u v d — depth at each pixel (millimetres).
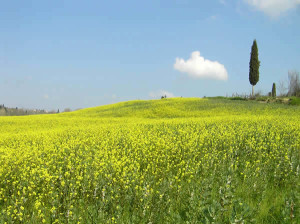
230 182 7785
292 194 7016
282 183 9133
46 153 13625
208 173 10008
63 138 18453
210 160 11016
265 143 13680
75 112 57531
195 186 7918
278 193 8500
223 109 40906
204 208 6410
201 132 18172
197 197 6945
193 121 24906
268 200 8086
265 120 23672
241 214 6082
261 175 9305
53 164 11336
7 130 28391
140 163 11578
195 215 6410
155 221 6656
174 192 7906
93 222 6562
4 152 13750
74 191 8078
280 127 18750
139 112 45969
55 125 31531
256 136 15539
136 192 7602
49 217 7211
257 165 10359
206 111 40750
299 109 37375
